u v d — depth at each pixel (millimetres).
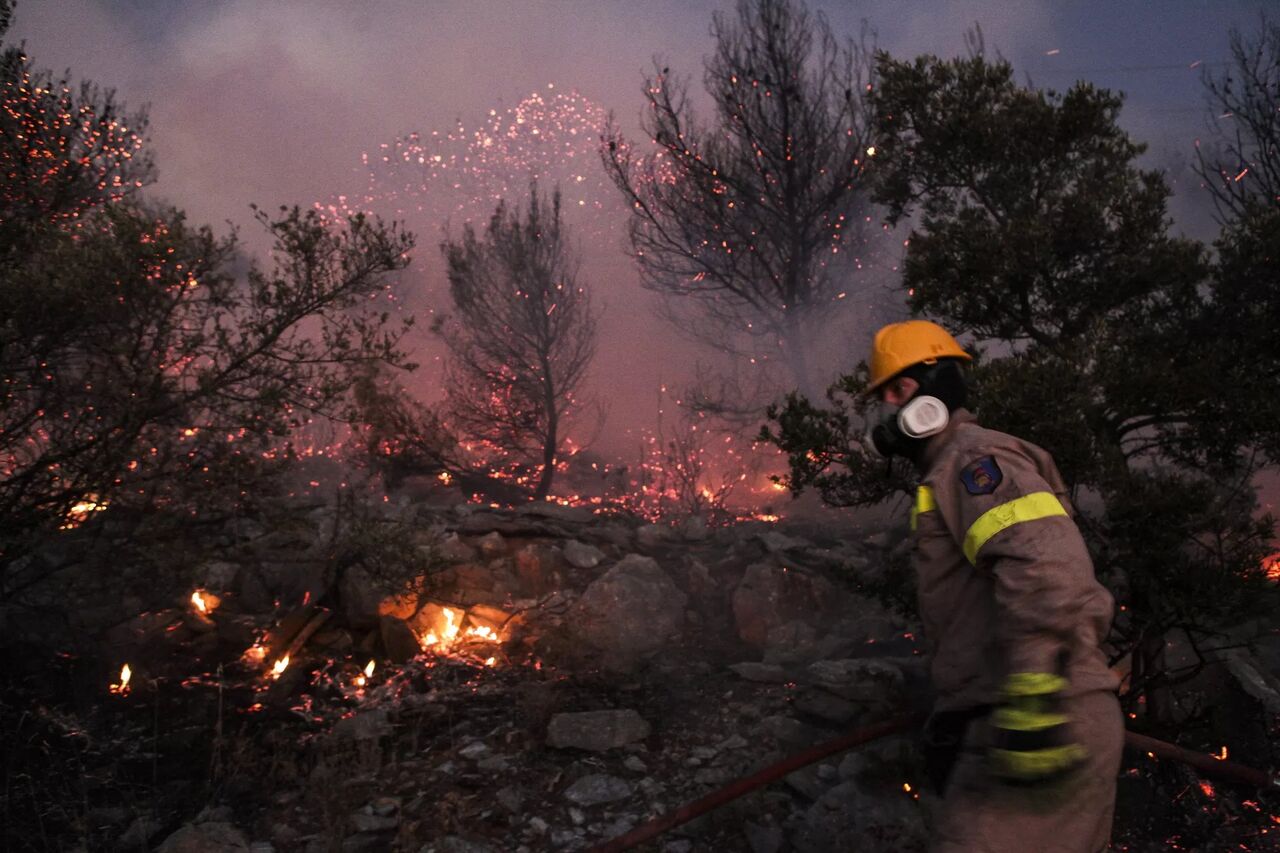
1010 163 4406
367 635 5434
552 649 5332
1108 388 3561
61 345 4270
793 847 3469
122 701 4512
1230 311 3908
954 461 2078
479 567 6156
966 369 3566
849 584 4547
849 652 5207
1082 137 4309
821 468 4008
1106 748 1853
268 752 4191
